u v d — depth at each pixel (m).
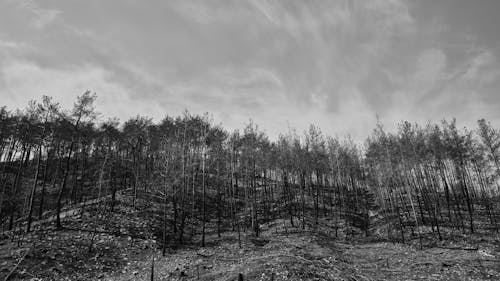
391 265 22.33
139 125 43.84
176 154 31.47
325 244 28.69
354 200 45.91
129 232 27.67
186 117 32.91
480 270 19.53
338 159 44.78
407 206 41.19
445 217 36.62
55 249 21.55
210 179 48.25
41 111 28.61
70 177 45.34
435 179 37.66
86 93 30.27
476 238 28.06
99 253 22.55
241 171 36.81
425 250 26.38
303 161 39.44
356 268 21.08
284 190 43.03
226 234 31.33
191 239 29.45
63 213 31.73
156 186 31.72
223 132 41.22
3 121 37.03
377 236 32.94
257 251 24.72
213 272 19.12
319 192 51.38
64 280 18.03
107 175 38.88
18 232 24.78
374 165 36.62
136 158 43.56
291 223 34.81
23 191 34.81
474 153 34.81
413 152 33.53
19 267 18.20
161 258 23.30
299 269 18.14
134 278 19.06
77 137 31.23
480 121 33.34
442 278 18.58
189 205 38.50
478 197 44.34
